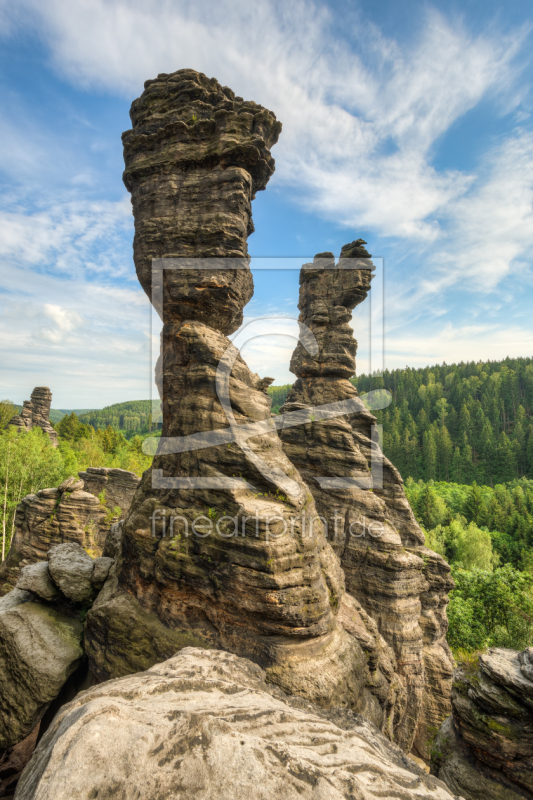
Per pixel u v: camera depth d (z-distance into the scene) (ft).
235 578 46.14
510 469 441.68
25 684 50.06
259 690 33.27
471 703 44.19
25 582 61.46
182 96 61.46
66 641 55.57
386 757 27.43
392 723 62.44
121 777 18.04
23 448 201.26
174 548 50.24
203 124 59.36
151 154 62.03
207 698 28.35
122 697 26.89
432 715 84.07
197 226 59.41
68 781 17.52
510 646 104.63
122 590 57.57
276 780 18.70
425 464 475.31
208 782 18.25
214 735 20.80
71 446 377.50
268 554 45.37
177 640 48.29
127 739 19.99
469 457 468.75
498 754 40.16
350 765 22.88
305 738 24.95
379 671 59.16
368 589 80.59
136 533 54.49
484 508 333.01
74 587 60.95
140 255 61.52
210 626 49.34
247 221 64.85
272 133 64.54
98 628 53.36
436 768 46.68
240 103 62.75
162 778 18.19
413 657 76.95
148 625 50.49
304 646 47.29
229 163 59.82
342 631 54.44
